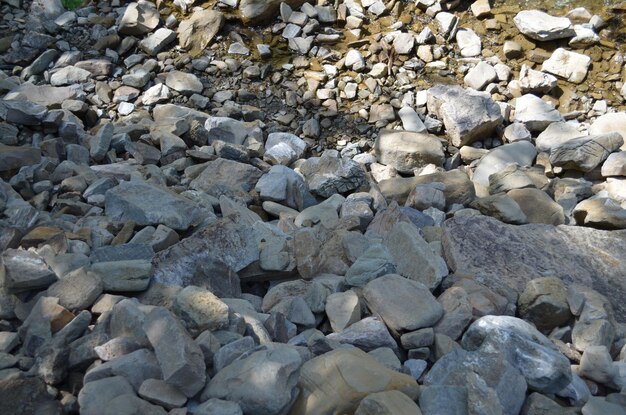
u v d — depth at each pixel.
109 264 2.60
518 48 4.86
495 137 4.46
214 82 4.82
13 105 3.94
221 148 3.99
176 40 5.08
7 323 2.50
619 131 4.22
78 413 2.14
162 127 4.23
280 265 2.87
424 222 3.38
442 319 2.56
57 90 4.56
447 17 5.03
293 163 4.18
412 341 2.47
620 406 2.21
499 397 2.18
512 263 2.99
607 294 2.91
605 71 4.76
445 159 4.25
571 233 3.14
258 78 4.84
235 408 2.02
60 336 2.32
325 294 2.68
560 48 4.85
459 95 4.41
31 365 2.30
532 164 4.12
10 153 3.55
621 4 5.03
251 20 5.11
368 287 2.64
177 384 2.08
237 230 2.89
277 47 5.03
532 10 5.02
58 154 3.82
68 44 5.01
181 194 3.41
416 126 4.43
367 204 3.42
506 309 2.71
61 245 2.79
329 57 4.93
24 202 3.21
